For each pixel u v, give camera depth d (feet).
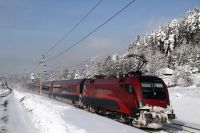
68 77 520.83
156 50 416.46
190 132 66.33
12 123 79.25
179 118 94.12
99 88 98.27
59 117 70.18
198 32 403.13
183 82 244.42
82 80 127.75
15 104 146.10
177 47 410.93
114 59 394.52
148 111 68.90
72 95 139.03
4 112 107.04
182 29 424.05
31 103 126.82
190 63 319.88
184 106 116.47
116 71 319.47
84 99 117.50
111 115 90.89
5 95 255.70
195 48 337.31
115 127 59.41
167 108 70.49
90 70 394.11
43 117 78.48
